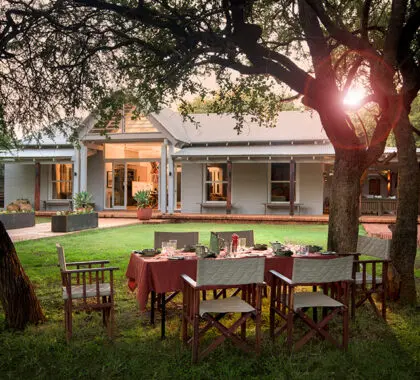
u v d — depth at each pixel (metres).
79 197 21.58
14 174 27.11
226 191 24.45
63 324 5.76
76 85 7.15
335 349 5.02
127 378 4.24
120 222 21.03
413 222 6.86
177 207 26.48
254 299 5.30
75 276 8.69
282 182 23.94
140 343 5.14
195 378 4.23
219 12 6.04
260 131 24.47
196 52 6.13
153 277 5.41
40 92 6.87
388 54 6.11
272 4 7.38
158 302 6.40
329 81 6.75
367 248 6.94
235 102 8.21
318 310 6.79
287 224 21.25
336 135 6.95
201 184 24.59
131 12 5.93
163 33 7.11
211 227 19.67
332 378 4.27
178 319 6.07
